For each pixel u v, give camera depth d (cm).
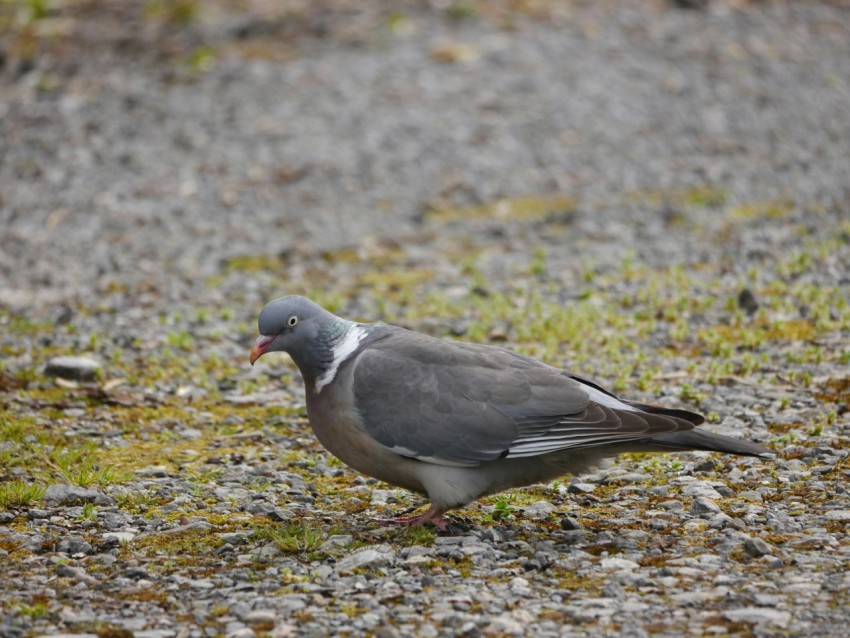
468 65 2395
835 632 617
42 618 655
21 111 2200
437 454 773
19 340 1286
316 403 814
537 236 1691
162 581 709
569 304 1360
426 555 740
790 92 2288
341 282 1528
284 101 2244
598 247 1614
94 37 2561
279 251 1666
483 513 834
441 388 779
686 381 1090
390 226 1762
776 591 668
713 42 2552
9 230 1741
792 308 1273
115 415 1062
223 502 858
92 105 2228
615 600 666
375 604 667
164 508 840
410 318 1350
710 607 653
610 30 2597
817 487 834
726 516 785
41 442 981
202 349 1265
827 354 1134
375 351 803
